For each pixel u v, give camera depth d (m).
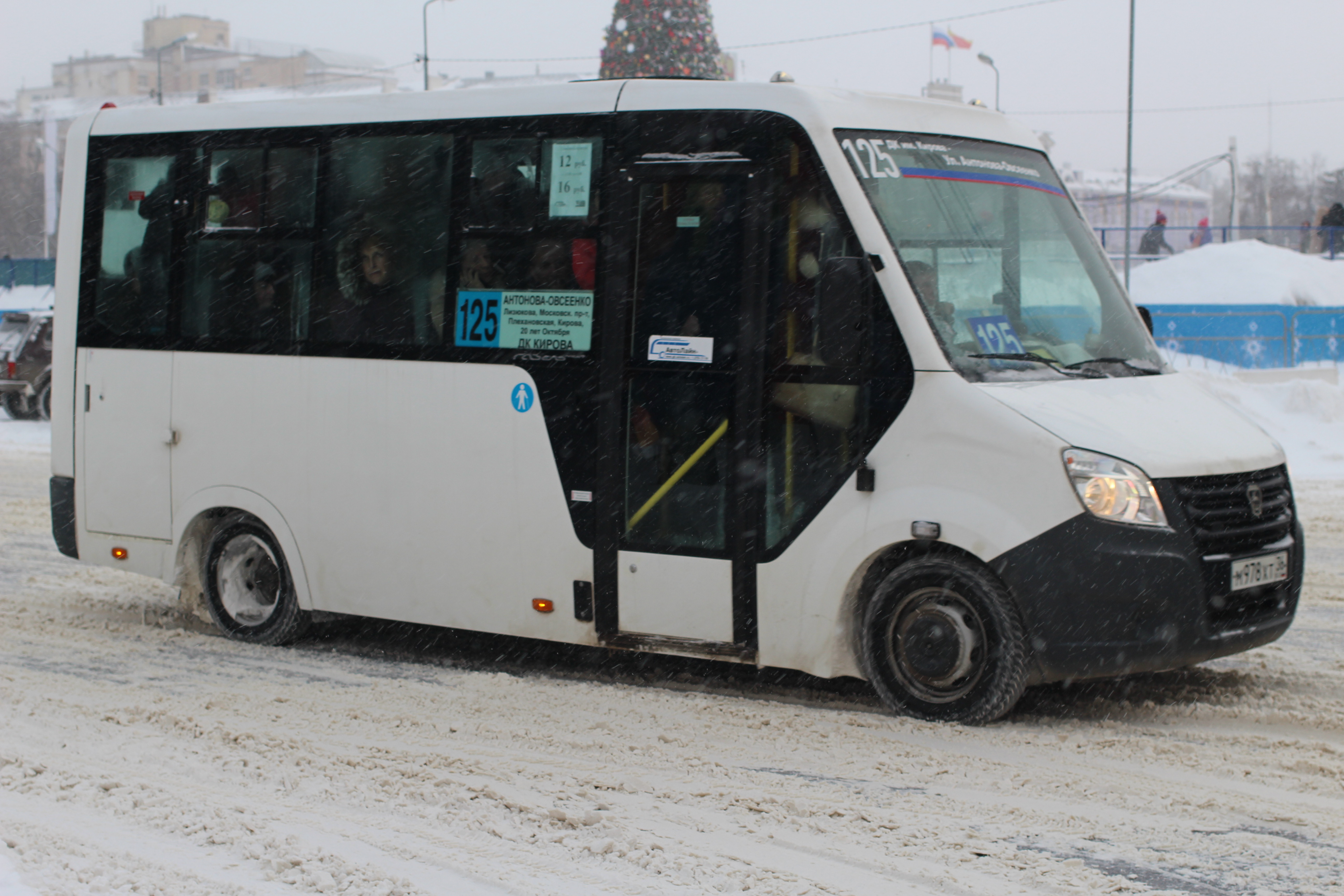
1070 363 6.73
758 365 6.71
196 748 6.05
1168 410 6.61
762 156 6.74
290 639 8.38
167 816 5.16
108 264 8.86
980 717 6.27
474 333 7.54
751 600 6.79
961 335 6.48
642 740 6.12
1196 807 5.17
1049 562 6.04
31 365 23.75
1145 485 6.01
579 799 5.30
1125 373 6.85
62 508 9.04
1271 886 4.41
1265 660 7.41
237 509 8.48
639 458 7.05
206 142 8.47
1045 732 6.18
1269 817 5.05
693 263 6.91
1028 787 5.42
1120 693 6.82
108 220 8.86
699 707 6.68
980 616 6.24
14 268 60.31
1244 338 26.81
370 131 7.89
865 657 6.58
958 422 6.26
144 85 149.38
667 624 7.01
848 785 5.47
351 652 8.26
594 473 7.17
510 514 7.43
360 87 122.19
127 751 6.01
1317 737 6.05
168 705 6.80
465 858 4.71
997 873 4.53
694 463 6.90
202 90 117.12
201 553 8.72
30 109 140.50
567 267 7.26
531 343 7.36
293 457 8.15
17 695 7.01
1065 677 6.14
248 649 8.29
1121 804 5.21
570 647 8.32
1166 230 40.03
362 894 4.39
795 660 6.70
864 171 6.65
